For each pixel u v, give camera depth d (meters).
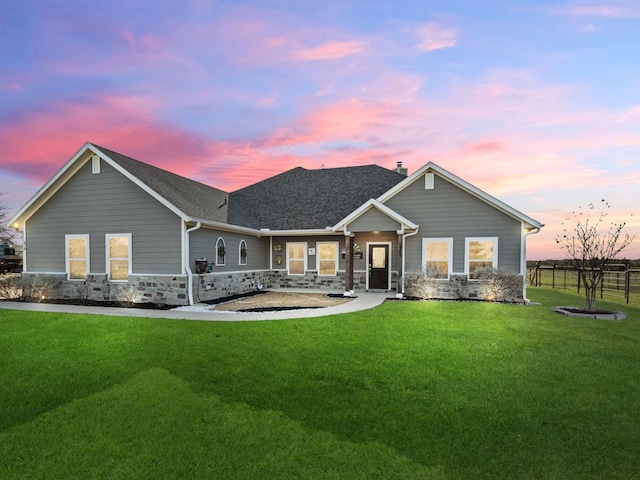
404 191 14.54
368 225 14.09
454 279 13.72
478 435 3.70
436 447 3.49
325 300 13.41
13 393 4.77
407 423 3.94
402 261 13.80
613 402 4.45
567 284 21.97
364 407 4.31
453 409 4.26
